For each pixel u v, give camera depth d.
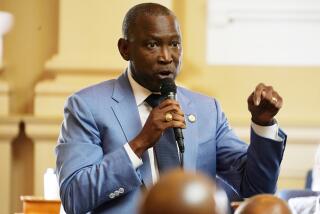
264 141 4.77
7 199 11.47
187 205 1.57
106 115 4.98
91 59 11.67
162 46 4.91
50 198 6.78
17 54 12.09
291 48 12.27
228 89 12.14
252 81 12.17
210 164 5.04
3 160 11.45
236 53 12.27
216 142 5.18
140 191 4.79
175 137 4.81
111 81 5.23
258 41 12.26
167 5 11.79
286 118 11.97
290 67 12.20
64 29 11.76
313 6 12.27
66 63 11.66
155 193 1.59
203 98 5.30
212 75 12.15
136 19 4.98
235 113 12.06
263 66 12.20
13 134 11.42
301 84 12.20
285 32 12.27
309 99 12.19
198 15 12.23
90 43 11.74
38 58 12.09
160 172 4.79
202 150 5.01
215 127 5.17
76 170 4.79
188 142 4.96
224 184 5.21
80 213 4.77
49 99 11.63
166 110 4.66
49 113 11.60
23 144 11.64
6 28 12.05
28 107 12.03
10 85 11.97
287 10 12.27
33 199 6.62
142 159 4.82
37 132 11.39
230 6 12.27
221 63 12.22
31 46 12.10
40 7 12.12
